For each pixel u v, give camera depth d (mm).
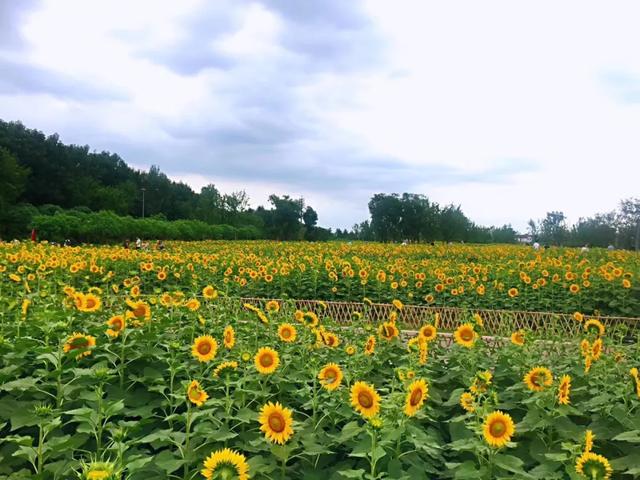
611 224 65250
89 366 5195
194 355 4801
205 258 21031
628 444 4438
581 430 4438
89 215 47594
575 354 6418
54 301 6777
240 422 4273
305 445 3912
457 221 66062
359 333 6961
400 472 3678
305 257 22781
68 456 3674
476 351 6012
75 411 3590
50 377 4484
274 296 15969
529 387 4637
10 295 8906
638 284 15078
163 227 53625
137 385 5090
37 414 3580
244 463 3129
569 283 15625
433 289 15711
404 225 66188
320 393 4871
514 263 21469
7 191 60438
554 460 3812
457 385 5766
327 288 16516
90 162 99125
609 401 4906
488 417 3656
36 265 17078
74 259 18016
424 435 3893
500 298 15438
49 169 80750
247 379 4648
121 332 5344
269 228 82625
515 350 6090
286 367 5355
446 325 11484
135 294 7770
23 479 3311
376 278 16328
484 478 3676
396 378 5234
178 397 4027
